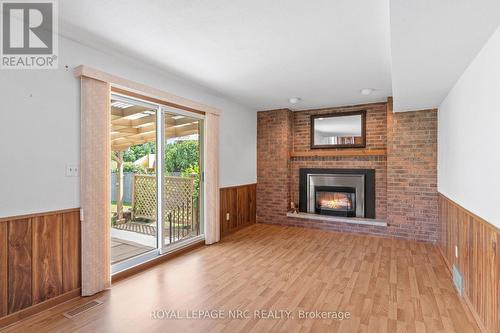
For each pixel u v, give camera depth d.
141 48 2.70
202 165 4.30
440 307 2.38
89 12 2.07
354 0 1.91
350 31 2.36
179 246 3.80
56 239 2.38
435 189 4.29
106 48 2.69
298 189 5.65
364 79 3.66
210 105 4.37
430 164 4.33
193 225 4.16
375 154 4.86
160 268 3.25
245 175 5.37
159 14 2.10
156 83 3.37
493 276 1.87
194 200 4.19
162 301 2.47
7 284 2.09
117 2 1.94
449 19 1.70
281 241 4.41
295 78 3.63
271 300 2.49
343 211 5.18
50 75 2.34
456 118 2.97
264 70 3.33
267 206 5.67
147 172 3.72
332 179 5.33
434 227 4.30
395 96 3.57
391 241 4.41
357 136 5.16
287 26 2.28
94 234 2.59
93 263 2.58
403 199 4.52
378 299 2.51
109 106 2.73
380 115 4.99
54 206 2.36
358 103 5.06
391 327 2.08
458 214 2.83
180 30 2.35
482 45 2.06
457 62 2.39
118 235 3.74
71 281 2.48
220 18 2.16
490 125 1.95
